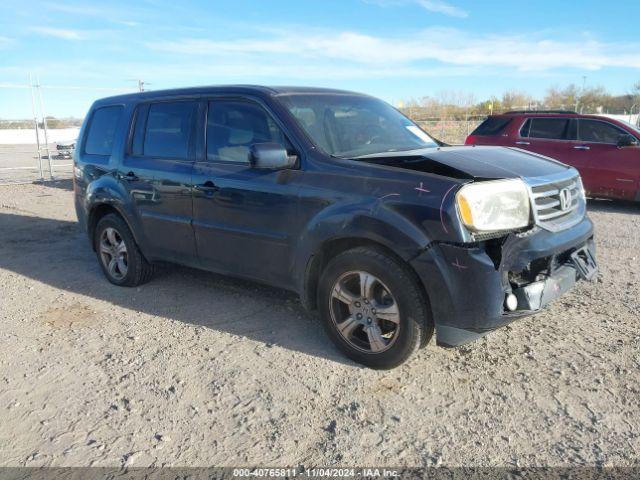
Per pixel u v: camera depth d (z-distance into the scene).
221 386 3.54
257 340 4.21
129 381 3.64
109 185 5.43
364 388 3.45
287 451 2.87
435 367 3.68
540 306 3.37
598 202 10.57
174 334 4.38
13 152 31.17
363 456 2.81
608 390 3.33
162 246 5.07
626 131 9.62
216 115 4.61
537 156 4.30
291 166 3.97
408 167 3.59
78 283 5.85
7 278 6.11
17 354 4.11
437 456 2.79
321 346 4.07
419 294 3.40
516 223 3.37
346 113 4.52
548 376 3.51
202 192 4.53
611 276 5.49
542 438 2.90
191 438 3.01
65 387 3.60
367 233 3.46
